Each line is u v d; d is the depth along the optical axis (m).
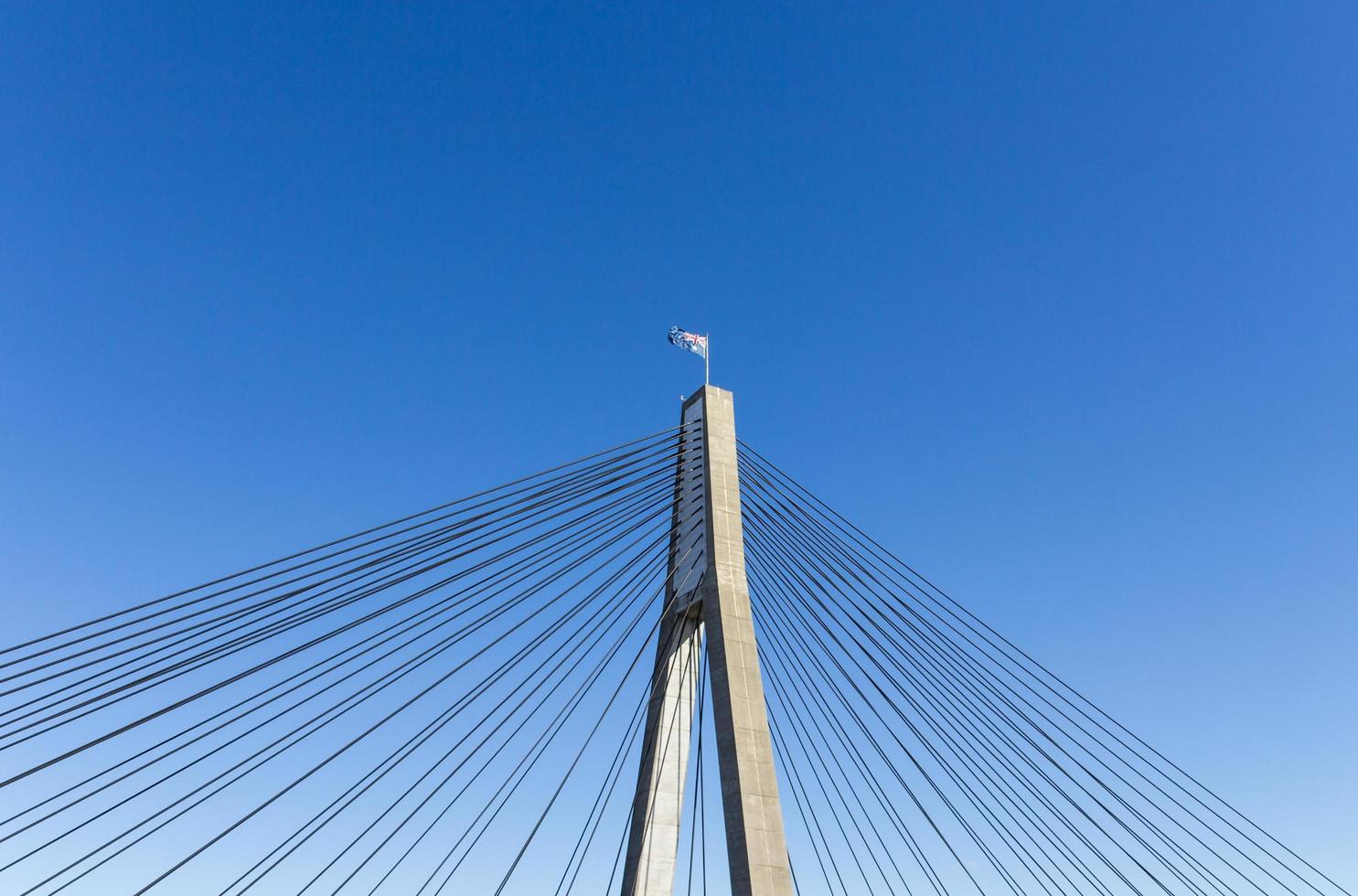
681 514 36.81
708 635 32.19
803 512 38.38
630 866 32.53
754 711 30.23
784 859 27.83
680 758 34.06
